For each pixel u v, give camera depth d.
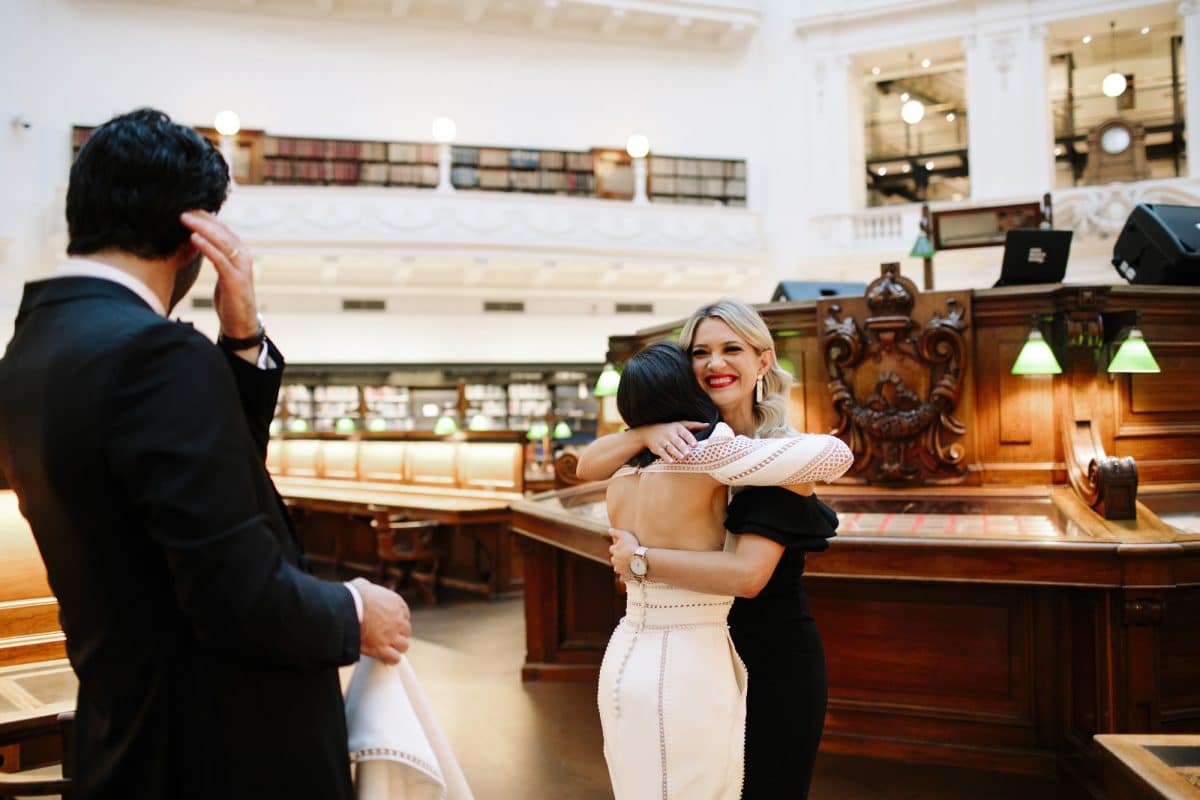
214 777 1.04
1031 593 3.03
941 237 5.16
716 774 1.50
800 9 15.30
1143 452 3.53
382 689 1.24
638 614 1.61
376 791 1.18
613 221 14.02
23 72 12.65
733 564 1.51
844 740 3.21
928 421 3.71
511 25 14.99
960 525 3.11
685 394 1.64
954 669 3.13
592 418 15.02
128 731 1.04
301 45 14.15
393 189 13.13
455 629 5.32
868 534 2.94
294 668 1.05
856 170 15.20
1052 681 3.01
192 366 1.01
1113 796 1.65
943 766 3.06
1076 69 17.91
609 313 15.20
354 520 7.45
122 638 1.04
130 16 13.40
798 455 1.49
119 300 1.07
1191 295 3.55
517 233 13.59
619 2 14.57
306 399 13.89
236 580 0.96
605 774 3.05
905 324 3.73
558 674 4.23
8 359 1.08
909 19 14.55
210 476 0.97
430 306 14.52
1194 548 2.63
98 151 1.11
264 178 13.35
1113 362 3.30
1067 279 13.30
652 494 1.61
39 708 1.79
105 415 0.97
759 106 15.59
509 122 14.97
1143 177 14.24
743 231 14.72
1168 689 2.91
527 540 4.29
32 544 2.22
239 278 1.18
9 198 12.45
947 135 19.05
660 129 15.51
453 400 14.74
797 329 4.04
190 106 13.66
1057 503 3.30
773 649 1.66
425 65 14.65
